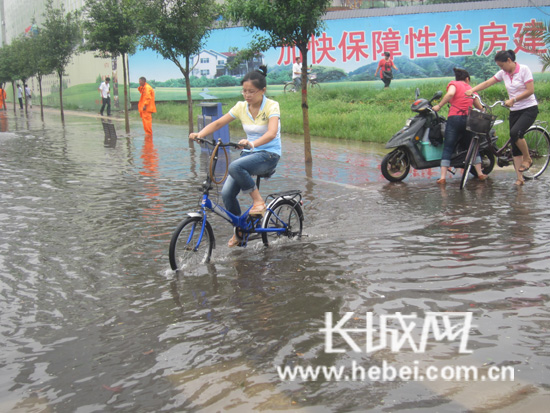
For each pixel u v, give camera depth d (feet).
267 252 17.70
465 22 78.07
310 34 34.60
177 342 11.51
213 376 10.10
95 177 32.45
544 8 75.25
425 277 14.75
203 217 16.70
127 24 60.59
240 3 35.27
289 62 84.79
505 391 9.29
